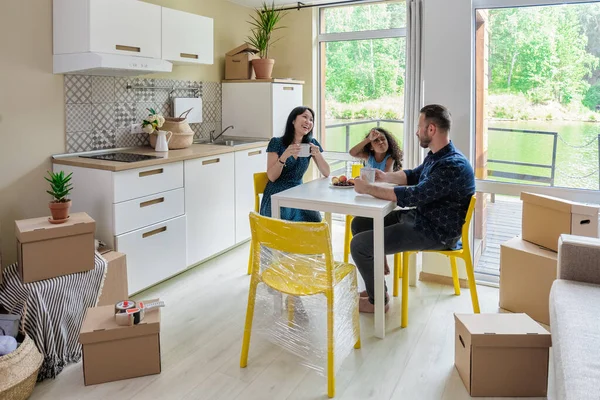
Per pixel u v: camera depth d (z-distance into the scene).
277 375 2.32
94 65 3.02
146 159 3.23
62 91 3.29
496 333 2.10
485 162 3.40
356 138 5.09
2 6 2.90
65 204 2.50
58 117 3.28
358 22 4.90
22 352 2.05
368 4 4.81
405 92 4.31
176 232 3.48
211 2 4.52
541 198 2.86
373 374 2.32
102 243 2.94
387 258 4.10
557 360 1.66
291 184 3.39
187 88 4.39
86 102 3.46
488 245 3.55
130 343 2.27
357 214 2.60
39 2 3.08
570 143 3.13
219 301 3.19
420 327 2.81
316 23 5.06
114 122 3.70
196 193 3.66
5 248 3.03
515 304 2.93
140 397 2.14
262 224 2.22
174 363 2.43
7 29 2.93
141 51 3.38
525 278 2.85
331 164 5.30
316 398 2.14
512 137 3.29
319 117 5.25
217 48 4.69
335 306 2.33
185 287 3.43
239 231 4.21
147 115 3.99
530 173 3.28
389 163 3.48
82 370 2.37
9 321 2.15
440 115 2.73
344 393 2.17
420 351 2.54
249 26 5.08
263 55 5.12
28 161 3.12
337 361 2.35
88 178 3.06
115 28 3.17
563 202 2.74
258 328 2.54
